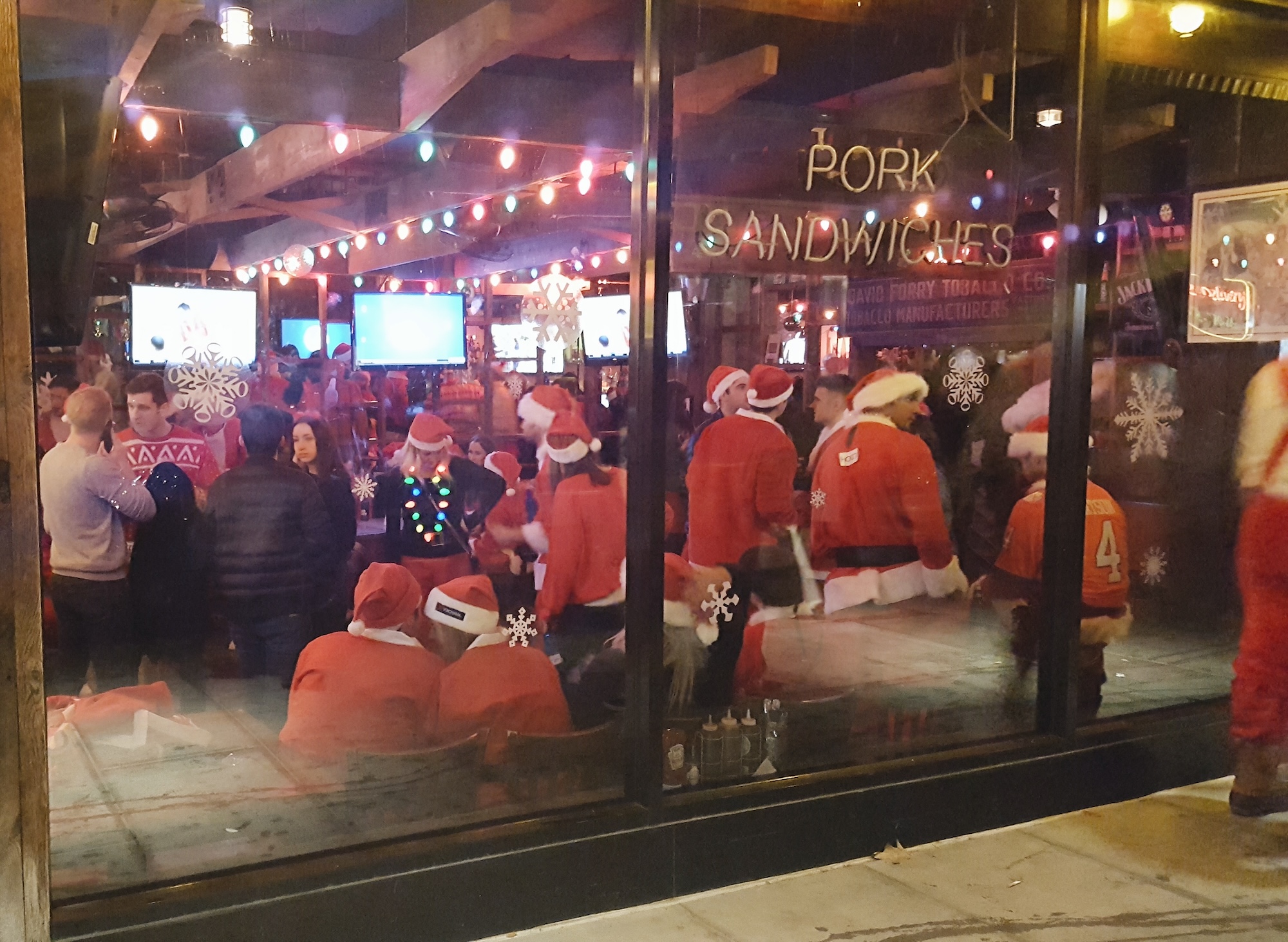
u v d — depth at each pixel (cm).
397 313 379
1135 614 467
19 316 250
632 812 329
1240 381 477
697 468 386
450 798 344
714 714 393
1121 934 307
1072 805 407
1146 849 370
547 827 318
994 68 423
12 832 254
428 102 425
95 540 333
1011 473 431
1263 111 482
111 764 336
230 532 349
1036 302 429
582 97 434
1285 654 377
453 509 374
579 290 386
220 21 389
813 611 408
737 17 391
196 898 271
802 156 393
